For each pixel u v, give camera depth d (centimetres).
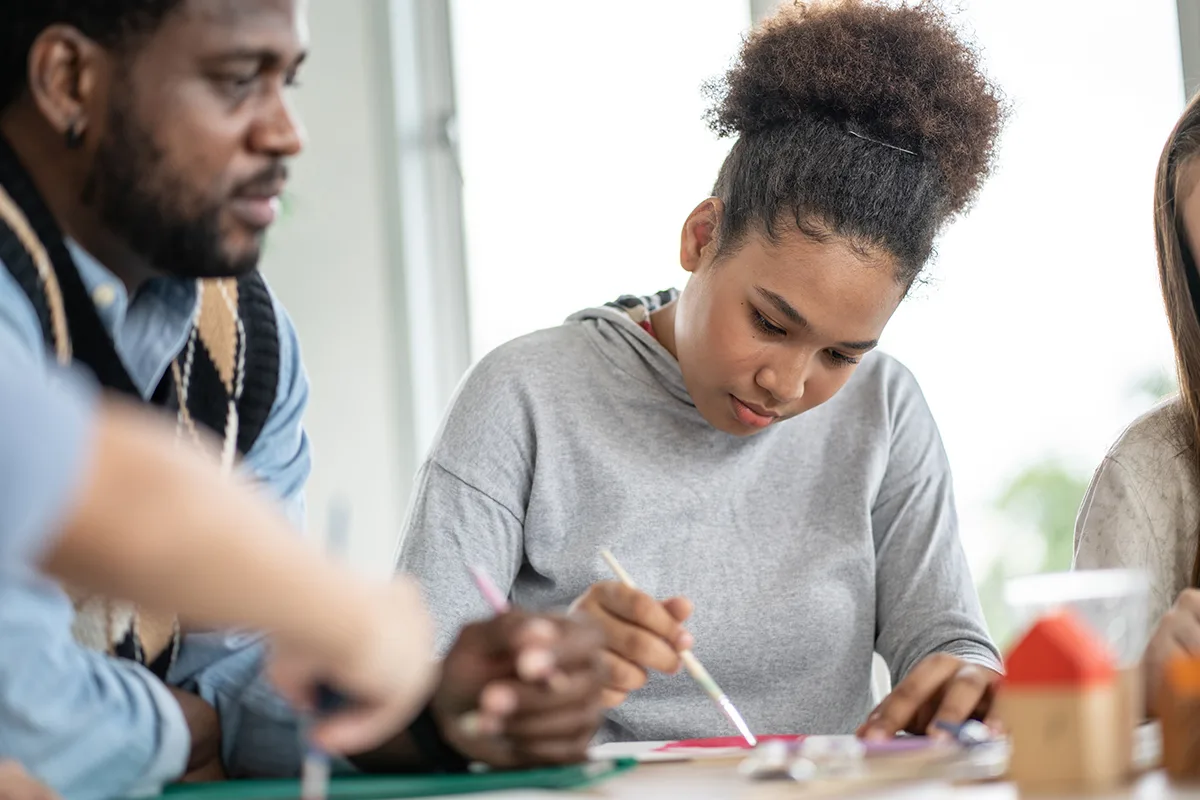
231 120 108
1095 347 259
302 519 141
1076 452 263
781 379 152
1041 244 262
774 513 171
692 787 93
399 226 330
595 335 175
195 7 105
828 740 111
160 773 102
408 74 335
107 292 115
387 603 67
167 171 107
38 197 111
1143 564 158
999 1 263
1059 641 86
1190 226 158
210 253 110
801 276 147
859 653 171
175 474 56
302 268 335
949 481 180
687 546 167
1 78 108
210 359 131
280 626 61
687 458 169
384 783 99
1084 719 85
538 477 167
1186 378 163
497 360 173
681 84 314
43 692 96
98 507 53
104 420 56
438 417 333
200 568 56
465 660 102
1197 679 88
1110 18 255
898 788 89
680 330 163
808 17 160
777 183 149
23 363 84
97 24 105
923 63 156
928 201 151
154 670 121
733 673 165
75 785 98
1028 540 268
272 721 113
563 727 101
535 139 329
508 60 330
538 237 328
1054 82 260
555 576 166
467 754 103
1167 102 251
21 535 51
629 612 125
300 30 110
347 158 334
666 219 316
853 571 171
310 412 333
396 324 330
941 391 270
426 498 167
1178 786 87
